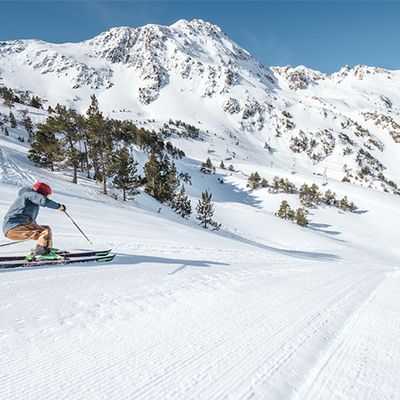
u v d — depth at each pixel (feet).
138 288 18.51
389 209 377.09
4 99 474.49
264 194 412.98
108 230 51.06
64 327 12.30
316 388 9.48
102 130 143.64
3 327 11.73
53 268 20.98
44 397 8.12
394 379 10.18
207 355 11.12
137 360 10.34
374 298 23.67
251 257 46.44
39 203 21.09
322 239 232.32
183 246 46.03
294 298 20.65
